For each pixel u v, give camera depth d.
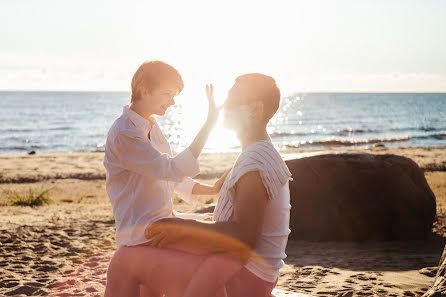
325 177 7.07
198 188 2.72
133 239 2.34
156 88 2.36
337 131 64.81
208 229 2.11
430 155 29.03
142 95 2.39
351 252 6.18
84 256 6.00
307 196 7.12
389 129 67.88
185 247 2.23
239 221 2.10
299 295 2.81
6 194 16.67
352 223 6.95
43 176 21.52
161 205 2.38
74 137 59.62
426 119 90.06
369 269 5.12
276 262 2.32
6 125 77.69
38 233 7.44
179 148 48.09
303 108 131.25
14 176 21.39
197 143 2.29
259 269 2.26
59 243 6.75
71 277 4.97
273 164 2.17
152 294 2.43
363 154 7.27
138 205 2.35
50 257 5.95
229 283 2.28
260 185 2.11
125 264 2.34
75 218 9.52
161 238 2.23
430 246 6.58
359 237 6.95
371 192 6.95
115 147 2.33
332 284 4.47
